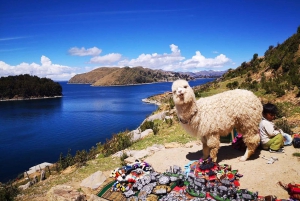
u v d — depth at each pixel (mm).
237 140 3689
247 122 2992
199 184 2438
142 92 71688
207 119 2943
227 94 3043
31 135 20344
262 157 3217
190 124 3033
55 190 2896
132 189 2674
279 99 7672
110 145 6926
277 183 2578
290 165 2914
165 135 5668
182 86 2895
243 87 11750
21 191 3811
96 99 55031
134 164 3086
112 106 38719
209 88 16000
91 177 3377
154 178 2678
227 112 2949
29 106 44938
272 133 3328
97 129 21312
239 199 2236
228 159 3324
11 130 22781
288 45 13422
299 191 2250
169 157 3771
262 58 18797
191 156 3711
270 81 10656
